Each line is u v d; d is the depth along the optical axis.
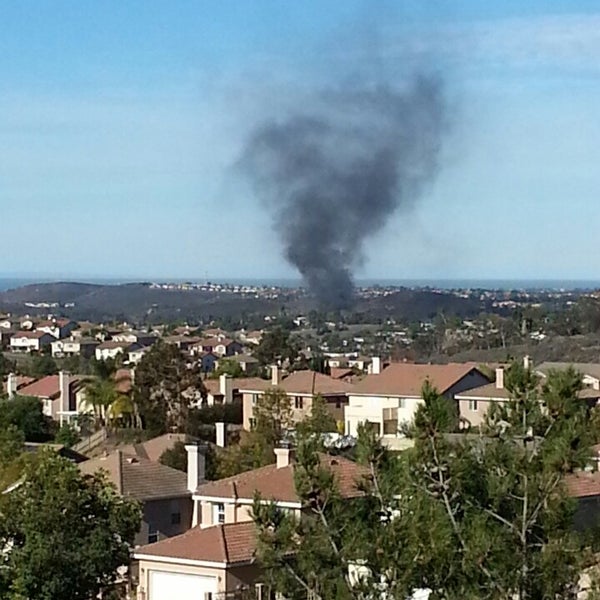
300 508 31.69
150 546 53.91
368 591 26.78
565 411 27.84
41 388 157.38
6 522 50.44
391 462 28.92
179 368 132.62
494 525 26.92
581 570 26.22
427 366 119.69
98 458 78.88
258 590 45.78
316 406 108.75
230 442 115.31
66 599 49.94
